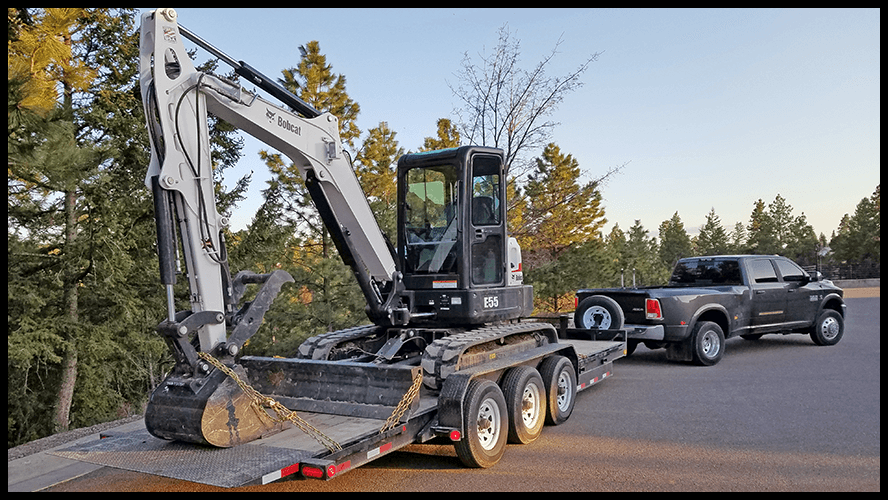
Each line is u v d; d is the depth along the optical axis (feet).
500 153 24.29
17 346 38.55
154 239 45.68
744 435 21.61
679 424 23.34
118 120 43.01
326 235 55.47
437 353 19.72
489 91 58.90
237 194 48.80
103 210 42.01
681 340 35.42
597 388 30.55
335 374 18.92
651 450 20.18
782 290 40.88
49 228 45.29
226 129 48.37
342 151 20.95
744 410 25.22
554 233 74.54
